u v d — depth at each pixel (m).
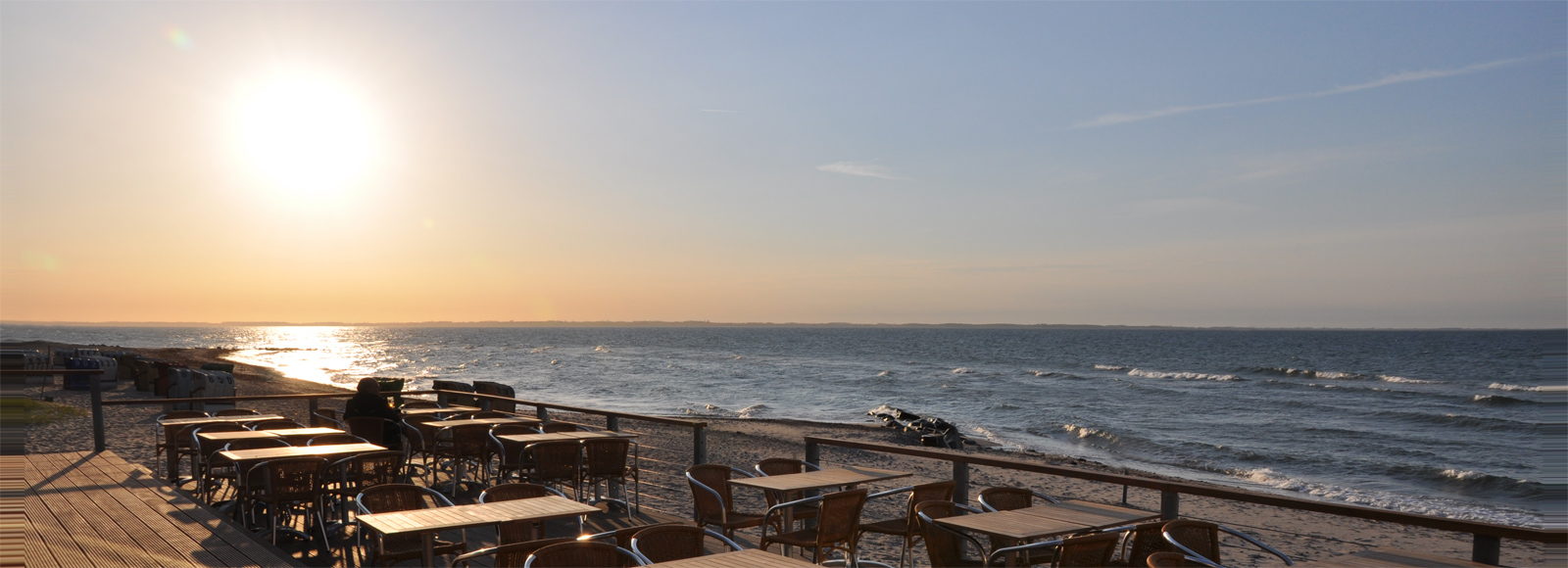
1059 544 4.27
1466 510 16.64
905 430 25.64
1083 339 172.25
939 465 17.25
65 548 5.55
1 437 11.49
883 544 8.54
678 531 4.27
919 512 5.00
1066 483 15.08
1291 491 18.48
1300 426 30.53
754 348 118.31
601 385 47.16
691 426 8.42
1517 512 16.44
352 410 8.88
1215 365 73.56
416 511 4.68
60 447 12.38
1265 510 12.97
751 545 6.80
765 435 22.06
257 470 6.76
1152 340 160.62
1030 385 49.84
